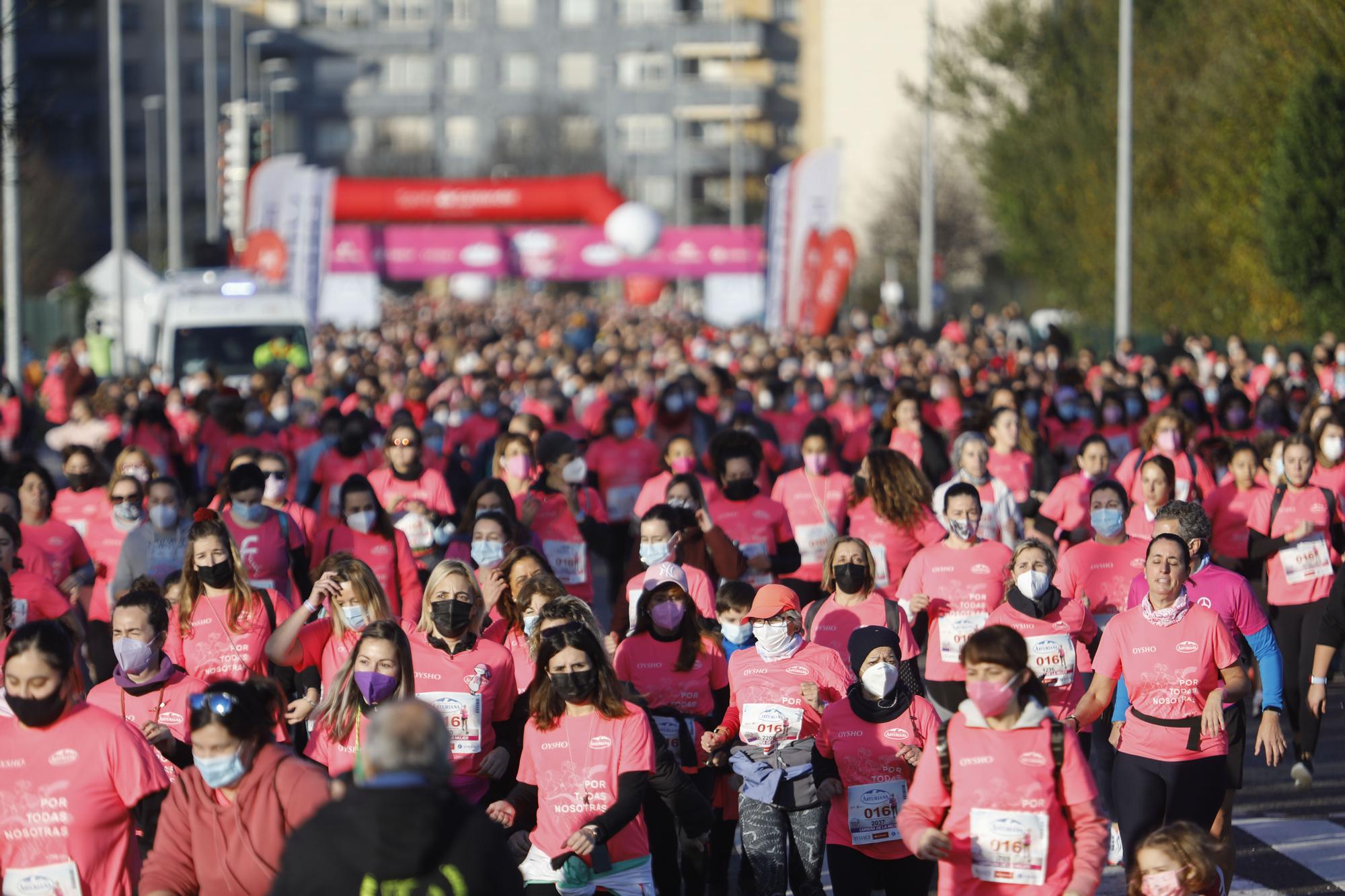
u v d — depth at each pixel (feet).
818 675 63.82
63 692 48.34
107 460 144.77
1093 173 318.04
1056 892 47.14
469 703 59.57
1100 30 321.93
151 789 48.91
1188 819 60.95
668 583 68.54
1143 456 110.22
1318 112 230.89
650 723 55.98
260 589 67.77
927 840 46.96
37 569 86.17
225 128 295.28
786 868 63.41
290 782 45.57
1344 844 75.51
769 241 334.85
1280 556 92.89
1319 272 232.32
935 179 517.96
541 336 361.10
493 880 36.29
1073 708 70.28
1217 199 275.39
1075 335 329.11
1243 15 267.80
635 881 55.11
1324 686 81.15
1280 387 163.12
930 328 384.27
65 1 158.20
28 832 48.24
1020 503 110.11
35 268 483.10
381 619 59.72
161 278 346.74
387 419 171.63
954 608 77.36
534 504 96.58
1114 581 78.13
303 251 310.65
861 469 94.07
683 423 138.51
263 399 168.76
